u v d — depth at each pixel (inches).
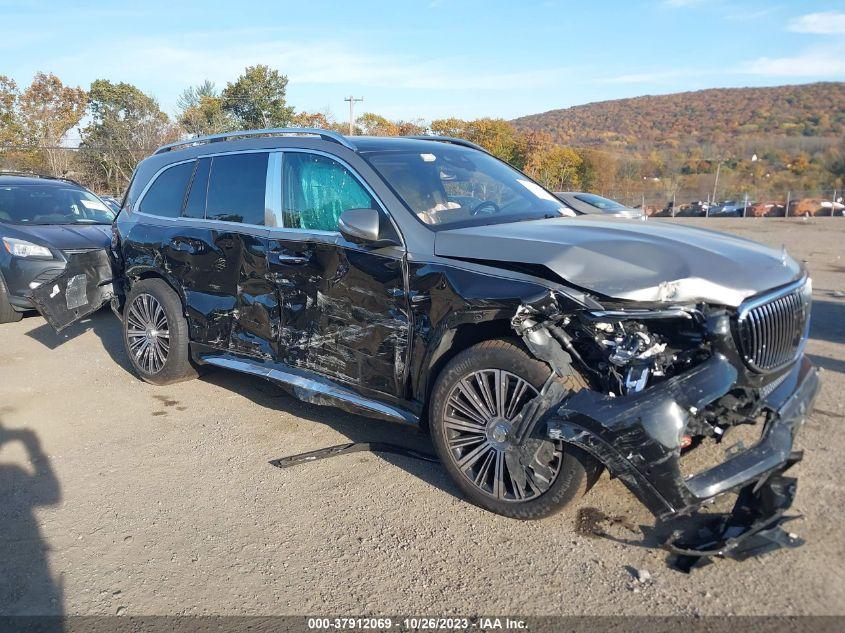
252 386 228.4
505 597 113.1
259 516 143.6
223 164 201.2
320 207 169.3
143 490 157.3
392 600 114.1
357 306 156.6
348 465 165.2
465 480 140.1
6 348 289.4
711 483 112.9
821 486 141.0
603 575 117.2
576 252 124.8
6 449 183.6
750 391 122.4
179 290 212.5
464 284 134.8
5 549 134.5
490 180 180.4
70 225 354.9
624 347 118.4
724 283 119.3
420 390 147.6
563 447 124.5
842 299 352.8
